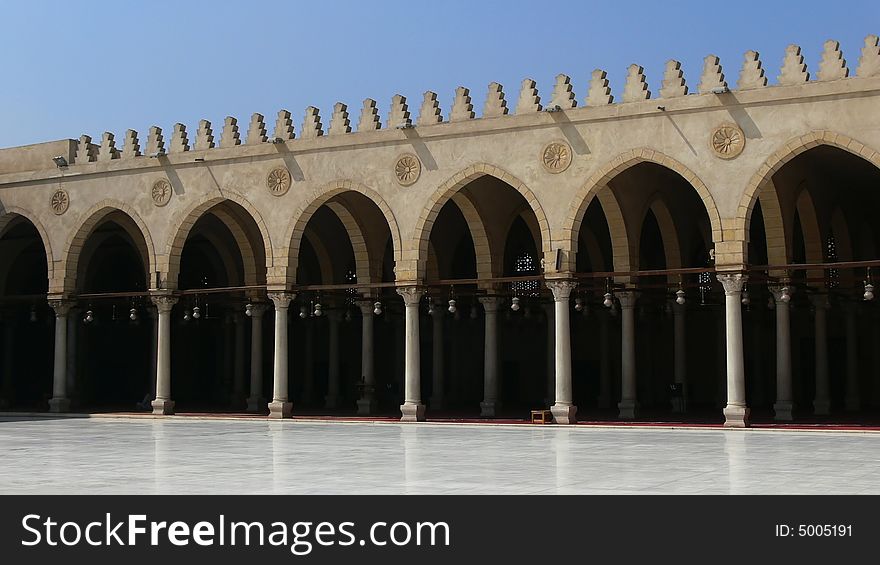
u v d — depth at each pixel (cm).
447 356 4006
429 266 3500
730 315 2448
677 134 2509
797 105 2381
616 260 2884
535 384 3931
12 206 3462
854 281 3172
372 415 3184
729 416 2422
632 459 1712
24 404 4059
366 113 2911
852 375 3228
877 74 2300
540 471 1532
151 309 3562
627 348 2908
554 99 2664
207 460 1747
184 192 3166
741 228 2433
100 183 3309
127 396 4241
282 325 3012
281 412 3003
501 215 3089
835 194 3011
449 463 1667
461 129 2766
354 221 3244
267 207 3038
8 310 3912
